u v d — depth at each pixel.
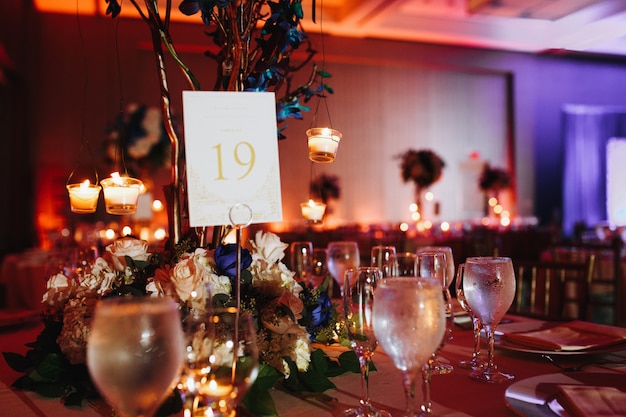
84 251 1.88
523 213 11.95
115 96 9.27
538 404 0.82
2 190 8.83
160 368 0.61
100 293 1.00
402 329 0.74
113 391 0.61
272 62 1.13
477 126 11.91
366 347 0.85
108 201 1.19
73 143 9.12
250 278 1.02
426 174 7.17
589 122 12.42
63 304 1.05
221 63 1.19
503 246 5.56
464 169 11.80
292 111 1.29
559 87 12.20
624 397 0.79
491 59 11.68
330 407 0.88
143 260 1.06
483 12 10.02
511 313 1.75
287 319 0.95
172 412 0.83
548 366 1.10
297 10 1.15
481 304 1.04
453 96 11.78
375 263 1.61
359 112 11.13
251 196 0.98
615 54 12.02
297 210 10.38
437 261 1.19
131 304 0.63
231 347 0.70
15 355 1.04
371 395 0.93
